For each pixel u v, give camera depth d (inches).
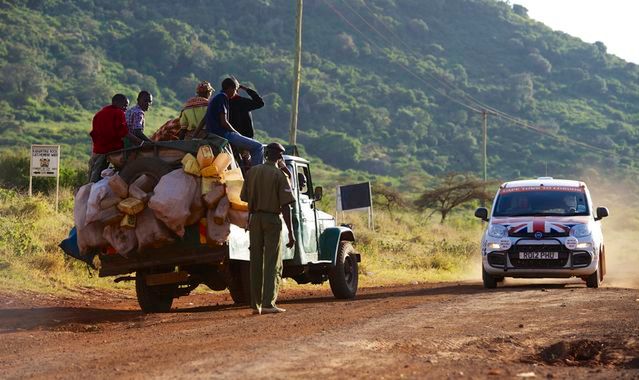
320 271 946.1
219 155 709.9
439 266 1737.2
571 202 1047.6
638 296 786.2
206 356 454.3
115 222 715.4
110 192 716.7
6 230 1153.4
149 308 796.6
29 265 1045.2
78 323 688.4
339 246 939.3
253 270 714.2
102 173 750.5
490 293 857.5
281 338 518.0
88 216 717.3
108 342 549.0
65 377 415.8
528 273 981.8
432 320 599.8
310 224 895.7
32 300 874.8
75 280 1045.2
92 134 767.7
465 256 1929.1
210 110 764.0
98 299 940.6
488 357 458.0
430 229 2795.3
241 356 447.8
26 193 1836.9
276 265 712.4
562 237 977.5
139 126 789.2
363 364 423.5
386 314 645.9
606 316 613.3
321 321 613.0
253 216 709.3
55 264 1059.9
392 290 1067.9
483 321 593.9
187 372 407.2
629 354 469.1
